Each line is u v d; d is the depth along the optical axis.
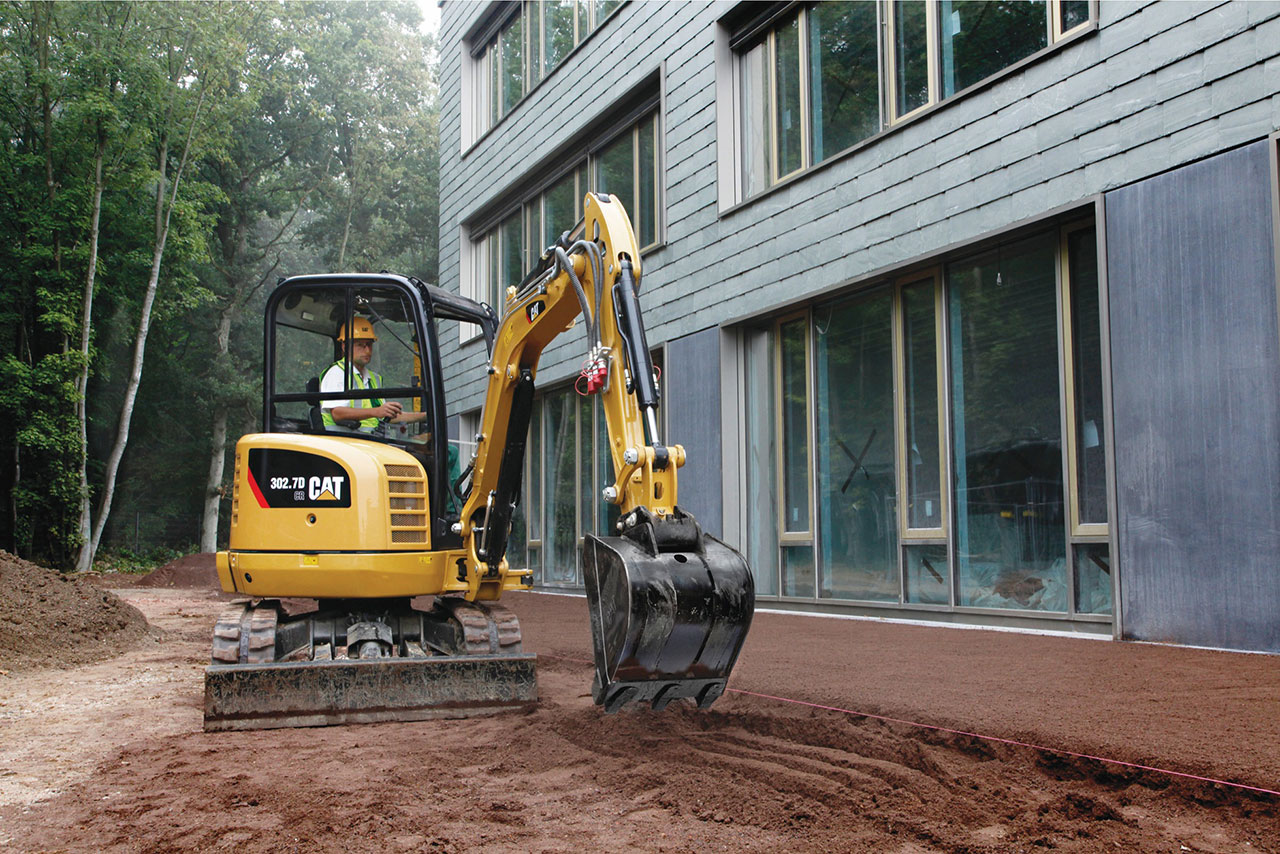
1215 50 6.37
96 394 31.17
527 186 16.64
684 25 11.90
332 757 4.38
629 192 13.48
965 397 8.30
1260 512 5.96
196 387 34.56
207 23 24.89
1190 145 6.48
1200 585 6.25
